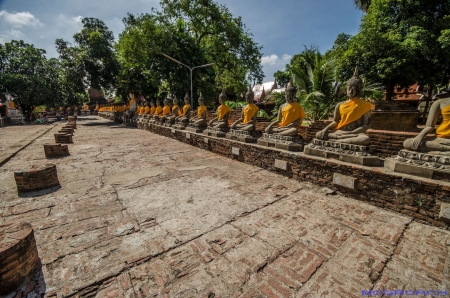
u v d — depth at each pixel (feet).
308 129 24.06
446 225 11.74
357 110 16.57
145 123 61.05
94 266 9.32
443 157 12.23
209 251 10.26
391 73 36.94
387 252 10.14
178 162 26.22
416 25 38.40
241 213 13.75
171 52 72.49
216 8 84.12
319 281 8.59
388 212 13.75
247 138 26.16
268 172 22.16
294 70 41.27
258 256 9.92
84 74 86.48
